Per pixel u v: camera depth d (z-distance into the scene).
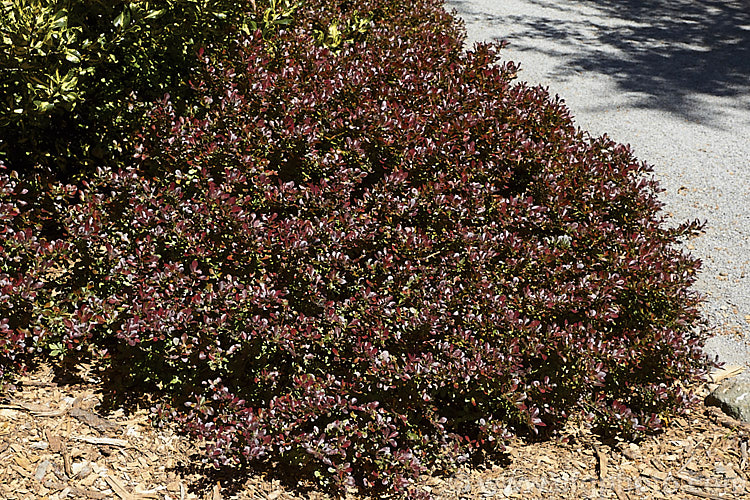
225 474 3.06
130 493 2.85
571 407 3.54
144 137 3.94
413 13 6.81
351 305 3.36
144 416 3.24
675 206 5.86
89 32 3.96
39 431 3.01
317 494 3.07
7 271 3.37
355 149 3.90
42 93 3.60
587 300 3.61
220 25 4.54
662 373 3.70
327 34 5.63
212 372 3.38
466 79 4.95
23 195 3.76
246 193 3.71
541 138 4.52
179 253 3.51
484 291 3.46
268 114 4.11
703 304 4.69
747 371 4.10
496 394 3.38
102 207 3.60
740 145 7.12
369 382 3.27
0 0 3.47
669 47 10.71
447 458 3.29
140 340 3.23
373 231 3.55
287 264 3.42
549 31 11.19
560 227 3.90
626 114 7.88
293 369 3.33
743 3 13.87
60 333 3.33
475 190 3.82
